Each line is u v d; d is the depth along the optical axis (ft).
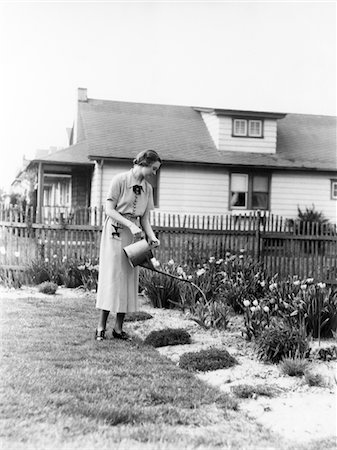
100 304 17.89
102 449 9.68
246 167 60.49
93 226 33.32
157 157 18.38
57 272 31.60
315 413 12.25
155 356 16.21
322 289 20.27
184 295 24.14
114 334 18.37
